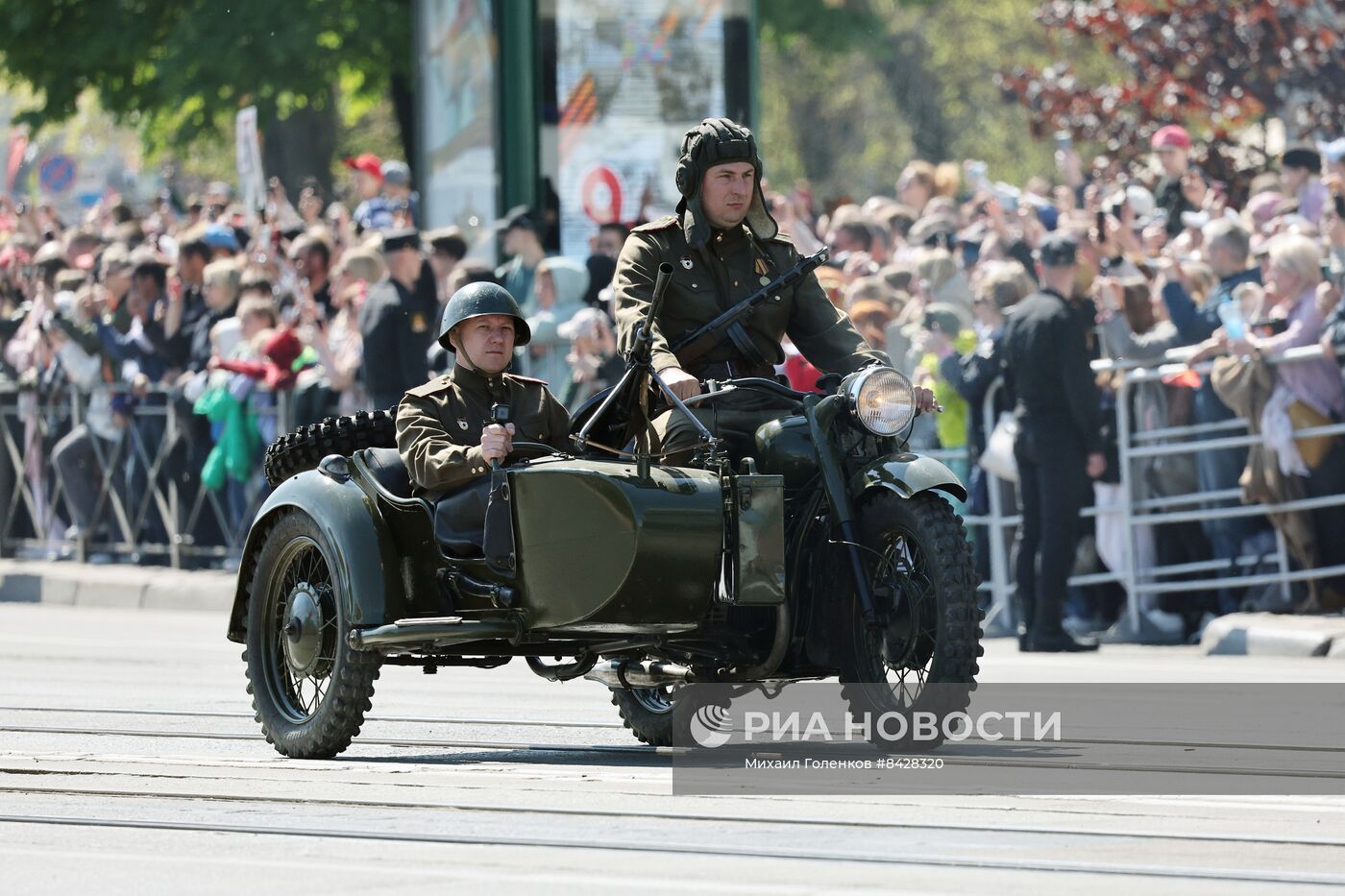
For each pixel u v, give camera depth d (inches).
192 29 2906.0
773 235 866.1
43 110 3191.4
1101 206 1625.2
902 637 812.6
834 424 824.3
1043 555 1469.0
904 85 5034.5
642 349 823.7
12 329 2230.6
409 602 837.2
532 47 1835.6
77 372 2090.3
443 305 1775.3
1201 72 2532.0
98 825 655.1
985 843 604.7
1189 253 1659.7
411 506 829.2
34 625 1720.0
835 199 2073.1
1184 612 1530.5
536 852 593.9
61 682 1219.2
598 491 778.2
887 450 824.3
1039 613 1473.9
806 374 1430.9
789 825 639.8
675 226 863.7
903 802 690.2
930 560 793.6
